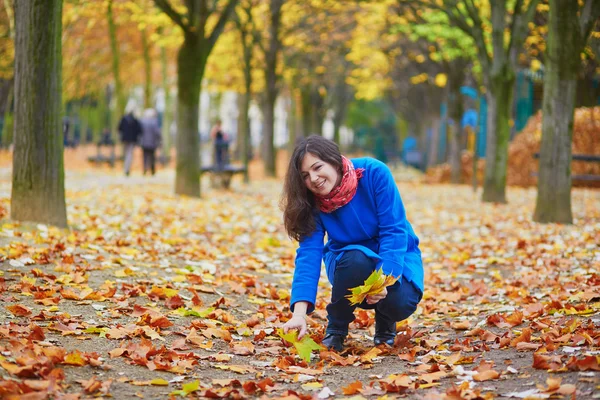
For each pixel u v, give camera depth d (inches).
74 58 1090.1
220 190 700.7
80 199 477.1
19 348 140.9
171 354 151.6
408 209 565.6
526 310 201.6
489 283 267.7
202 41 569.6
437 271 297.4
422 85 1386.6
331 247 163.8
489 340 171.2
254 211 505.0
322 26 976.3
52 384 121.0
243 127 842.8
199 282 241.1
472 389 127.1
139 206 455.8
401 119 2251.5
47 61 305.0
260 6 905.5
